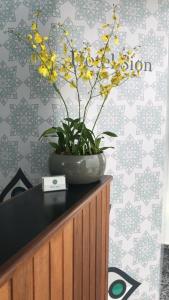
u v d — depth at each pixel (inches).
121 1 78.4
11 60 81.0
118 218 84.8
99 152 64.7
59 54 78.6
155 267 87.2
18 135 83.0
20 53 80.3
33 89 81.0
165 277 105.1
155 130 82.9
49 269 40.7
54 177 57.8
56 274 42.9
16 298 32.8
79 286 52.7
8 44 80.6
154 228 86.2
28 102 81.6
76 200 51.8
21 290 33.8
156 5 79.2
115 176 83.4
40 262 38.0
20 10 79.2
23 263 33.0
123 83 80.4
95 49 79.0
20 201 51.4
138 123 82.2
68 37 78.5
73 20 78.2
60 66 77.9
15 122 82.8
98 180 65.1
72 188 59.5
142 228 85.8
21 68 80.7
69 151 63.0
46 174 82.7
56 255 42.6
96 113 81.0
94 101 80.5
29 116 82.0
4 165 84.7
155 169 84.2
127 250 86.0
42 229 39.5
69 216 44.9
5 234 38.0
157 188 84.8
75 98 80.2
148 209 85.4
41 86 80.4
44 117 81.4
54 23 78.2
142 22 79.3
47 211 46.5
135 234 85.7
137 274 86.8
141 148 83.1
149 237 86.3
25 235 37.6
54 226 40.7
